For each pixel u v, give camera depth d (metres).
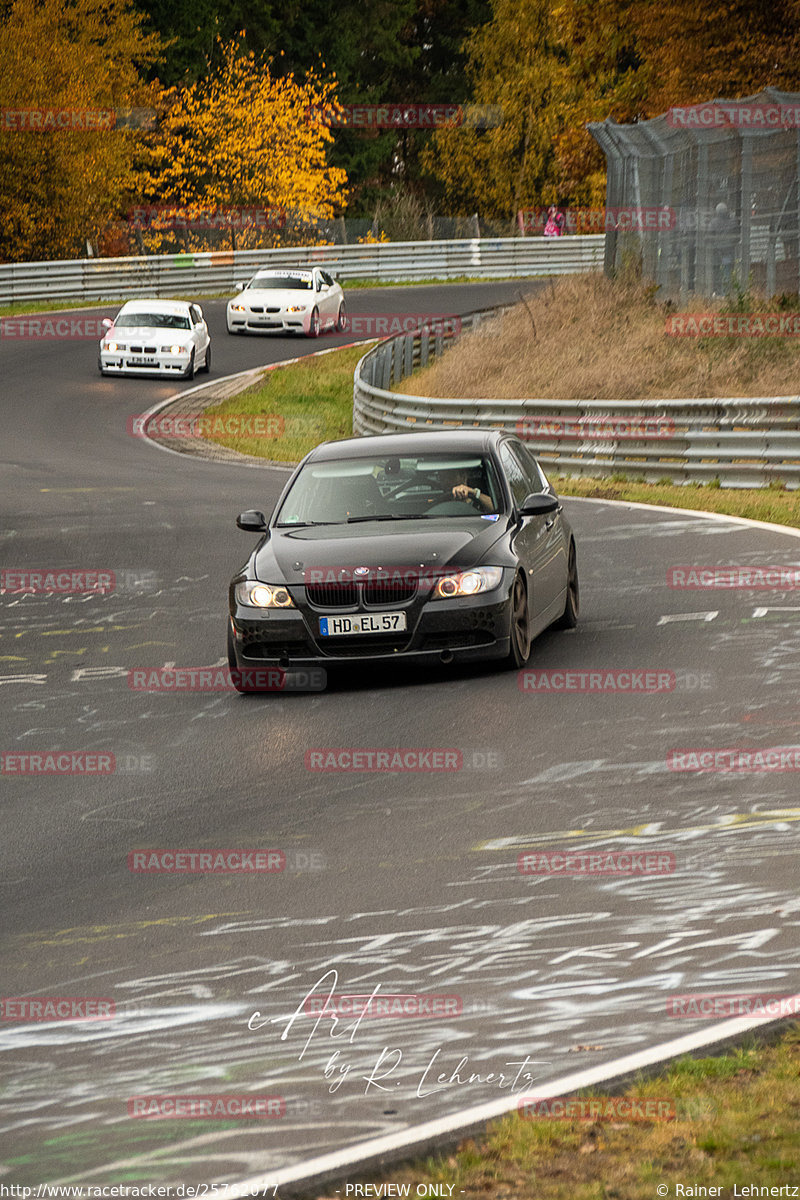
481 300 113.75
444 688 22.53
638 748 18.61
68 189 127.25
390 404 60.66
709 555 33.00
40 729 22.00
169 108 156.12
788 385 58.91
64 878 15.38
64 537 41.25
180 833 16.62
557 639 25.64
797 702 20.22
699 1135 8.55
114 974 12.61
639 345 65.75
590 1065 9.98
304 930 13.35
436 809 16.80
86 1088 10.28
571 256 134.38
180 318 83.06
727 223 64.06
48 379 81.06
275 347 94.38
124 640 28.20
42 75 127.06
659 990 11.30
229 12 177.75
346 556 23.00
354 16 197.88
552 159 179.00
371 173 191.50
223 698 23.30
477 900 13.80
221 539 39.62
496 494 24.75
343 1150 8.88
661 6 74.88
